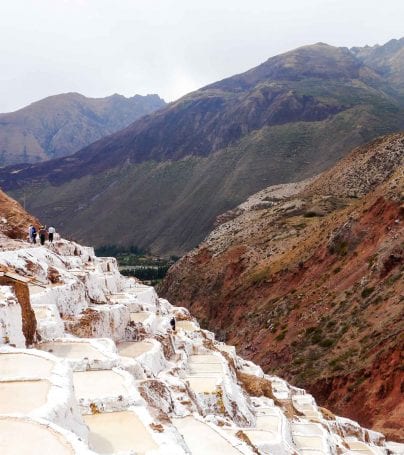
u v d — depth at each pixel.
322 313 75.00
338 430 43.91
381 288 69.94
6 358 17.12
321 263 88.00
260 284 98.44
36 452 11.18
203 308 111.94
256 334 83.75
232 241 129.00
